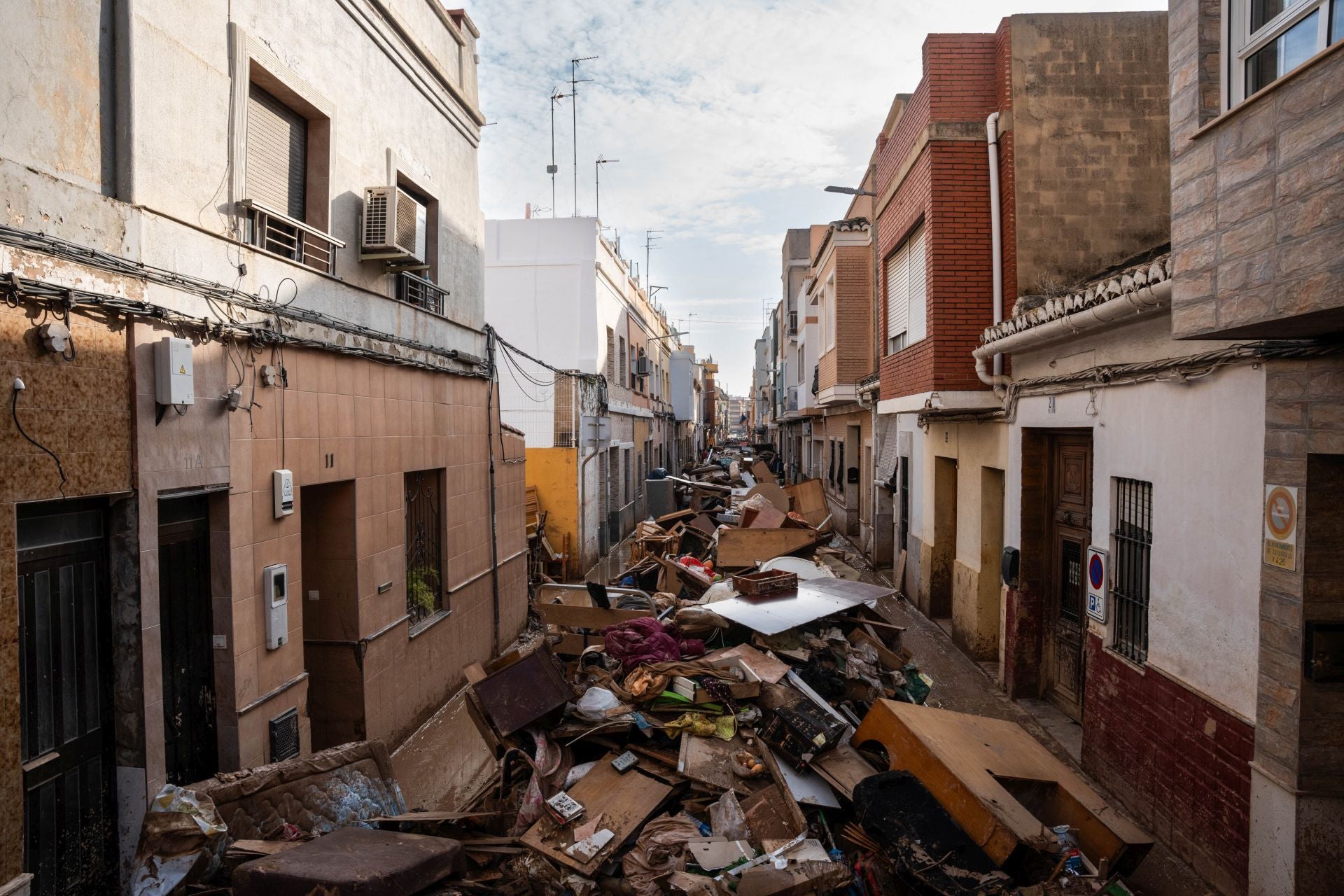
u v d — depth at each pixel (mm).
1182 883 4836
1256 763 4355
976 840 4098
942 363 8938
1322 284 3299
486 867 4289
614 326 19812
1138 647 5895
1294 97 3461
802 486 15992
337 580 6543
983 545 9234
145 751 4133
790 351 32719
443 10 8594
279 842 4066
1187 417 5125
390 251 6801
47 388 3566
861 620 7715
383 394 7098
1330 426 3893
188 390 4410
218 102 4914
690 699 5465
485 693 5281
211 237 4820
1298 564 4066
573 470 15156
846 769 4957
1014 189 8398
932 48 8938
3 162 3363
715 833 4465
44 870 3691
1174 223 4445
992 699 8086
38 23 3604
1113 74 8391
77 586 3943
